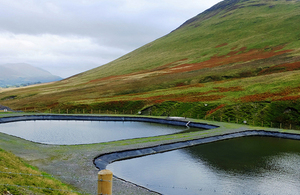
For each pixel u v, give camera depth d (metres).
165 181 25.25
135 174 26.94
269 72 97.06
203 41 192.12
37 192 13.77
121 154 32.31
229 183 25.22
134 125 59.75
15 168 17.02
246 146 40.19
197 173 27.70
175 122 62.44
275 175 27.59
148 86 106.81
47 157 27.84
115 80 127.88
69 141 42.09
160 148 36.19
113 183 22.48
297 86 69.94
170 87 103.12
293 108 57.72
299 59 102.38
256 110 61.84
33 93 118.12
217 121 61.97
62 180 21.16
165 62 162.50
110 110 80.62
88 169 24.92
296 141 44.50
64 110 81.69
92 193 18.92
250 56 130.75
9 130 50.53
